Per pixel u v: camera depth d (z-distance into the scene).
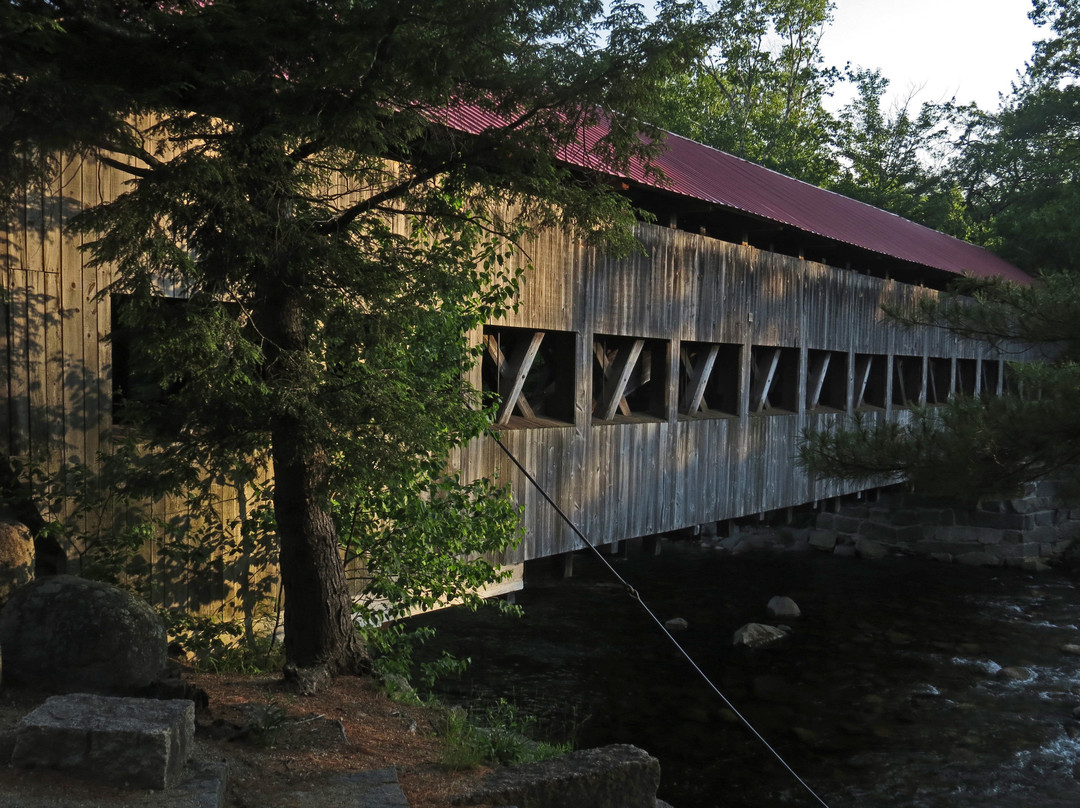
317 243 4.59
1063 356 8.91
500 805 3.92
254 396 4.64
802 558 17.08
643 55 4.40
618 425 11.34
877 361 18.77
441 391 6.33
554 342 10.70
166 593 6.39
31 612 4.34
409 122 4.59
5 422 5.57
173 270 4.29
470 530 7.08
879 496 19.67
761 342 14.11
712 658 10.66
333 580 5.62
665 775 7.56
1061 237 25.77
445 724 5.31
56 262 5.79
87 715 3.26
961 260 21.83
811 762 8.06
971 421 8.20
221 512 6.72
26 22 3.49
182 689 4.38
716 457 13.39
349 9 4.20
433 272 5.00
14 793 2.94
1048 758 8.37
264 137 4.18
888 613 13.45
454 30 4.11
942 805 7.34
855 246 15.38
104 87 3.75
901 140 37.66
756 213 12.50
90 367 6.00
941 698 9.88
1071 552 18.45
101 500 6.02
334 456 5.06
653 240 11.57
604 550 15.02
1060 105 31.81
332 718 4.80
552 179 5.05
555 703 8.77
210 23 4.06
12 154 3.94
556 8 4.21
